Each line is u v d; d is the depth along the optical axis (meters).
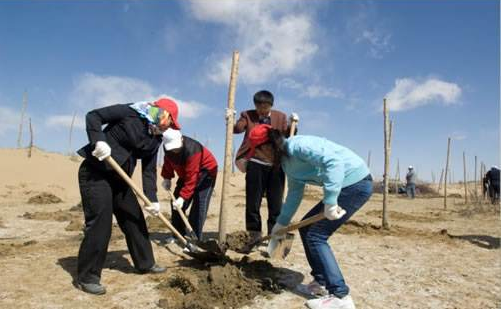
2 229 8.42
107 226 4.49
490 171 17.14
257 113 6.41
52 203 15.60
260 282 4.66
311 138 4.07
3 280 4.82
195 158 5.80
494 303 4.55
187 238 5.55
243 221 10.12
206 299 4.23
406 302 4.52
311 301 4.12
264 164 6.21
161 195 20.55
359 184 4.13
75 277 4.96
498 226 10.70
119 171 4.41
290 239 4.76
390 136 9.37
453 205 19.25
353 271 5.58
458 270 5.81
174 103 4.84
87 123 4.34
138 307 4.15
